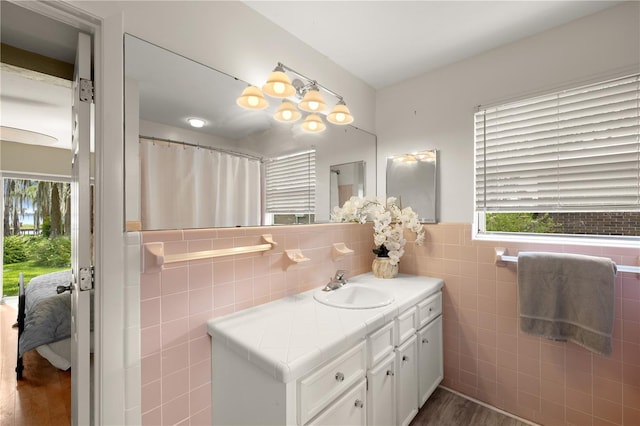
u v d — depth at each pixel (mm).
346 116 1828
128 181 1083
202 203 1303
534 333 1559
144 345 1087
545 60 1689
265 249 1430
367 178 2307
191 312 1212
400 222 2172
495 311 1839
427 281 1962
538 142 1745
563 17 1575
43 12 941
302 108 1645
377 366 1327
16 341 2885
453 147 2020
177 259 1131
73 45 1124
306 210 1795
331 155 1988
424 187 2129
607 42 1509
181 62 1253
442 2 1462
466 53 1919
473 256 1921
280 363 918
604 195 1555
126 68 1093
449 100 2041
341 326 1202
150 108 1154
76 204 1140
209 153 1337
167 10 1217
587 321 1416
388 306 1444
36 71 1158
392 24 1638
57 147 4070
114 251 1028
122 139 1067
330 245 1899
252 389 1046
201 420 1239
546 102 1717
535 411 1707
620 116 1509
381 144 2389
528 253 1611
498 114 1881
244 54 1491
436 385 1917
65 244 4613
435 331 1910
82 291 1052
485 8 1505
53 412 1851
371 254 2289
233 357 1140
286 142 1684
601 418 1517
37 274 4410
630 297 1447
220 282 1309
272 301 1521
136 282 1069
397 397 1481
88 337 1061
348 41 1797
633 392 1438
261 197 1549
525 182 1790
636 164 1469
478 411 1811
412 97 2223
